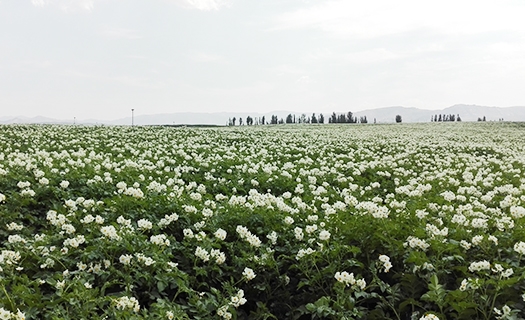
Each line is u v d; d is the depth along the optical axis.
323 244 6.09
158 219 7.78
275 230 7.10
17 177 10.18
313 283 5.63
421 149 24.34
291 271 6.18
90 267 5.42
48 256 5.68
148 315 4.52
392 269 5.75
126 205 8.15
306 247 6.39
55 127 31.28
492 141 33.06
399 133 39.97
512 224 6.41
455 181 12.80
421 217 7.11
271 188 12.66
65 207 8.09
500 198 10.55
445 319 4.61
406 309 5.12
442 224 7.06
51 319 4.27
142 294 5.22
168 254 5.77
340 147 23.84
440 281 5.22
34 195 9.09
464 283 4.62
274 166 15.71
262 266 5.99
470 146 25.50
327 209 8.01
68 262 5.61
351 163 16.48
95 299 4.49
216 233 6.37
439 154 22.02
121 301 4.43
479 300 4.73
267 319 5.52
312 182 12.66
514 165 17.77
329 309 4.75
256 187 12.63
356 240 6.29
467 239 6.29
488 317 4.53
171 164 16.16
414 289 5.23
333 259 5.92
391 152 23.06
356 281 5.14
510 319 4.26
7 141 21.16
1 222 7.62
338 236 6.52
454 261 5.59
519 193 10.62
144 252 5.77
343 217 7.26
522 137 37.16
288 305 5.66
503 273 4.68
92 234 6.48
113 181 11.26
